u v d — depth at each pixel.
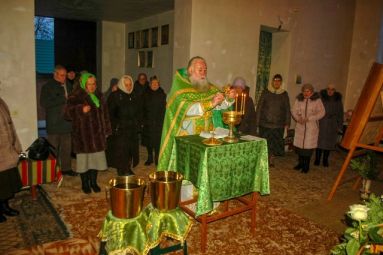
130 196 2.09
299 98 5.37
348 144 4.02
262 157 3.00
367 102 3.83
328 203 4.03
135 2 6.38
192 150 2.76
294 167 5.52
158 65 7.44
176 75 3.23
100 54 8.73
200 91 3.16
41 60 9.04
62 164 4.69
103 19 8.41
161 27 7.29
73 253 2.68
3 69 3.95
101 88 8.77
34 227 3.11
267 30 6.45
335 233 3.21
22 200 3.76
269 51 6.78
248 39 5.79
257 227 3.26
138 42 8.20
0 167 3.06
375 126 4.10
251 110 5.11
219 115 3.37
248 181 2.96
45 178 3.82
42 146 3.83
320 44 7.04
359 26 7.55
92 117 3.88
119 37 8.81
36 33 8.98
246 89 5.07
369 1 7.42
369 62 7.56
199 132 3.20
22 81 4.08
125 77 4.58
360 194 4.18
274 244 2.95
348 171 5.54
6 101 4.01
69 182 4.43
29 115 4.17
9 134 3.19
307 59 6.88
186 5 5.11
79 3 6.61
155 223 2.28
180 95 3.08
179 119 3.09
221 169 2.72
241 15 5.61
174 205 2.33
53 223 3.20
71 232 3.03
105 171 4.98
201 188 2.61
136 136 4.74
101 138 3.95
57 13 7.74
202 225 2.74
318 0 6.79
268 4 5.97
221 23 5.37
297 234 3.15
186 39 5.15
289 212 3.67
